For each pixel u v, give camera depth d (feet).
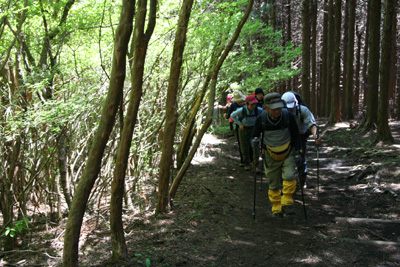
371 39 35.40
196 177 22.03
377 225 13.79
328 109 68.13
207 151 29.76
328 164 26.63
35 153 14.38
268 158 14.82
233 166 25.73
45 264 12.01
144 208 16.44
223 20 18.22
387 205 16.07
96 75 17.40
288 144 14.30
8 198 13.69
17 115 13.21
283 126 14.21
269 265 10.93
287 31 66.54
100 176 15.76
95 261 11.23
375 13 34.55
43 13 15.21
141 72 10.96
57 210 16.42
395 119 62.80
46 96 15.51
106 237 13.48
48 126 14.23
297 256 11.46
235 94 24.82
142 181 19.26
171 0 18.11
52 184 16.85
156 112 20.30
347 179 21.22
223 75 23.30
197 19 18.39
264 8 42.55
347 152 29.07
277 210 14.99
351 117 60.70
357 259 11.09
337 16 51.70
